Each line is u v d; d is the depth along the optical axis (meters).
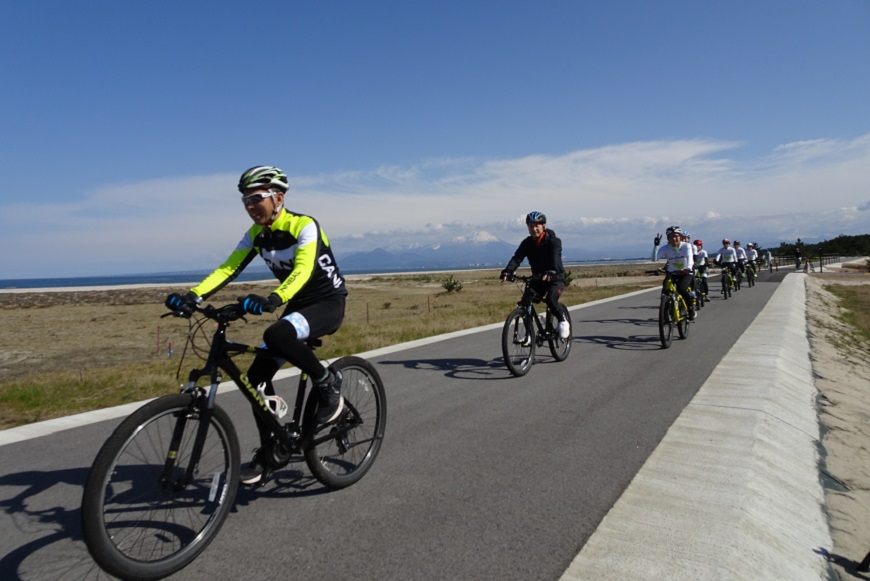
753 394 6.04
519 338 7.36
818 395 6.96
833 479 4.35
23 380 9.07
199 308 2.99
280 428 3.30
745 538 3.06
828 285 31.69
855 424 5.93
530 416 5.46
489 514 3.36
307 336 3.39
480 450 4.50
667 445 4.56
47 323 30.47
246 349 3.14
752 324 12.11
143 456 2.65
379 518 3.31
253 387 3.20
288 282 3.15
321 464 3.61
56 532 3.12
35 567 2.73
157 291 79.38
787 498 3.77
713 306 16.41
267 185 3.29
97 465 2.44
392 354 9.17
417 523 3.25
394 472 4.05
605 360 8.34
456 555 2.89
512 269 7.63
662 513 3.35
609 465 4.15
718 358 8.28
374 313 25.11
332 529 3.17
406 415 5.54
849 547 3.35
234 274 3.55
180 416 2.82
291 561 2.83
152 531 2.78
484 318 15.88
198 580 2.65
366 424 4.02
